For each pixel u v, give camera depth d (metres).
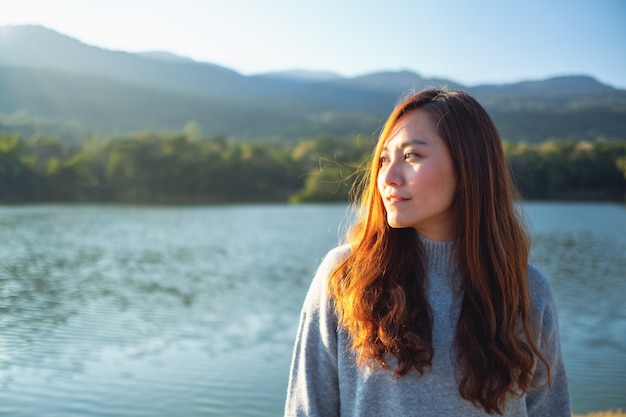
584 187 110.00
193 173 114.44
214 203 107.50
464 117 1.98
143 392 10.86
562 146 113.75
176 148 120.62
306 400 2.04
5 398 10.45
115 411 9.95
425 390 1.90
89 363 12.66
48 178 101.75
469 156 1.95
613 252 37.00
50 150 114.75
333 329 2.03
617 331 15.69
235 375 11.90
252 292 23.12
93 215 71.31
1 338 14.83
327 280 2.06
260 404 10.37
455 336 1.92
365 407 1.94
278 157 127.56
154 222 62.88
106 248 39.06
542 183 108.06
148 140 118.56
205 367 12.41
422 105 2.00
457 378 1.90
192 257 35.41
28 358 12.99
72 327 16.27
